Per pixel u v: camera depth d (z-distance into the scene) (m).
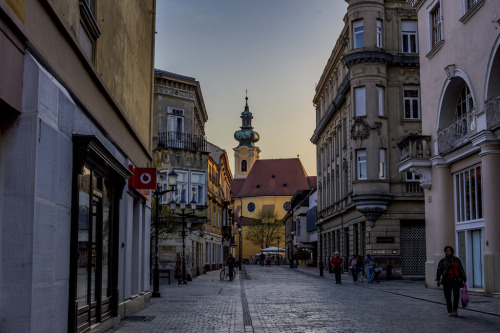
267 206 132.50
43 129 7.91
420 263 37.94
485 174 21.19
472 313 15.67
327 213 56.59
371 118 38.88
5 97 6.98
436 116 26.59
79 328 10.21
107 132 12.94
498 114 20.12
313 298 21.98
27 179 7.54
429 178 27.17
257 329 12.88
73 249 9.52
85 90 10.96
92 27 11.44
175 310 17.38
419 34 28.89
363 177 39.28
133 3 17.14
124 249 15.41
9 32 7.05
